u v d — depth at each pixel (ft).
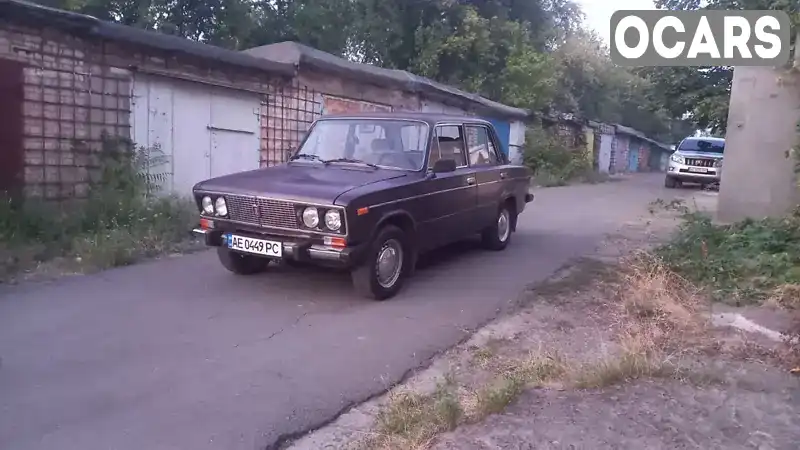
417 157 22.04
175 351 15.56
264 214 19.19
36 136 28.63
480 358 15.44
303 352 15.71
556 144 84.84
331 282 22.34
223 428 11.78
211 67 36.70
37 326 17.15
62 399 12.83
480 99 68.33
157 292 20.74
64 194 29.78
